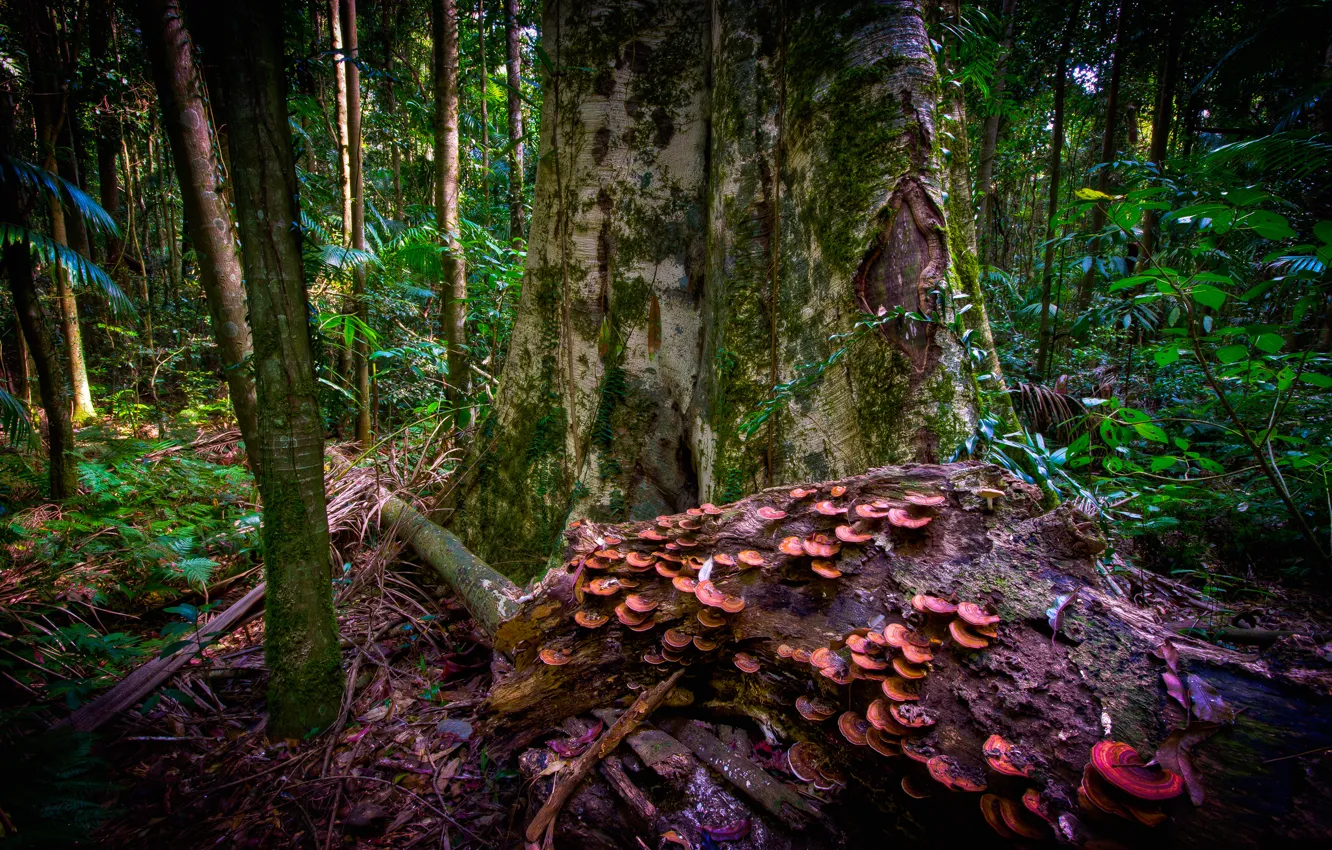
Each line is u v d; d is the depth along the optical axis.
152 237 15.69
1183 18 5.76
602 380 4.08
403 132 11.32
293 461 2.71
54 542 4.44
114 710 2.98
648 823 1.80
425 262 6.86
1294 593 2.90
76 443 6.39
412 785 2.53
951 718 1.50
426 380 7.38
